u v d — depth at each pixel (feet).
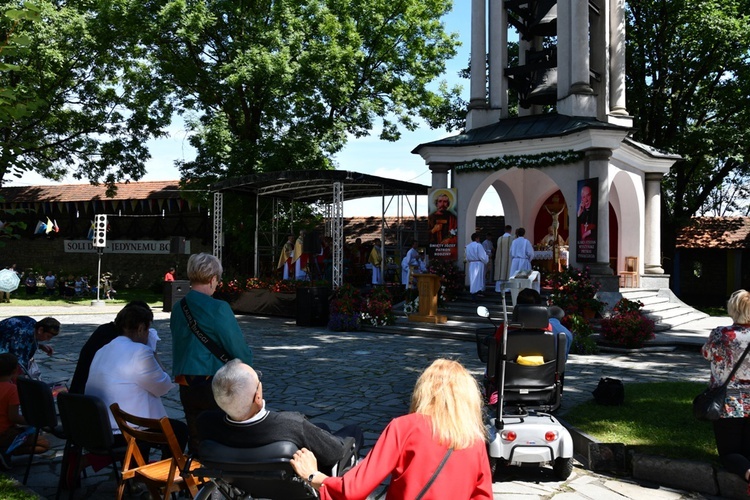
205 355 15.03
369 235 106.11
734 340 16.39
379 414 27.48
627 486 19.03
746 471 15.92
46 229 115.65
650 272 71.67
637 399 27.94
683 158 79.10
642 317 47.44
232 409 11.24
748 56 81.00
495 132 66.64
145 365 17.13
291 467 11.18
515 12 71.00
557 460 19.65
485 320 55.62
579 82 63.82
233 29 84.53
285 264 76.59
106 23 85.35
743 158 86.33
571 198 60.23
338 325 58.54
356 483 8.79
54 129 100.01
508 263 61.11
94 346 18.84
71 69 96.32
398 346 48.98
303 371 37.83
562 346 21.54
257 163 83.10
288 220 90.63
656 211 71.72
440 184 67.31
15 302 89.66
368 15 90.12
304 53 80.38
